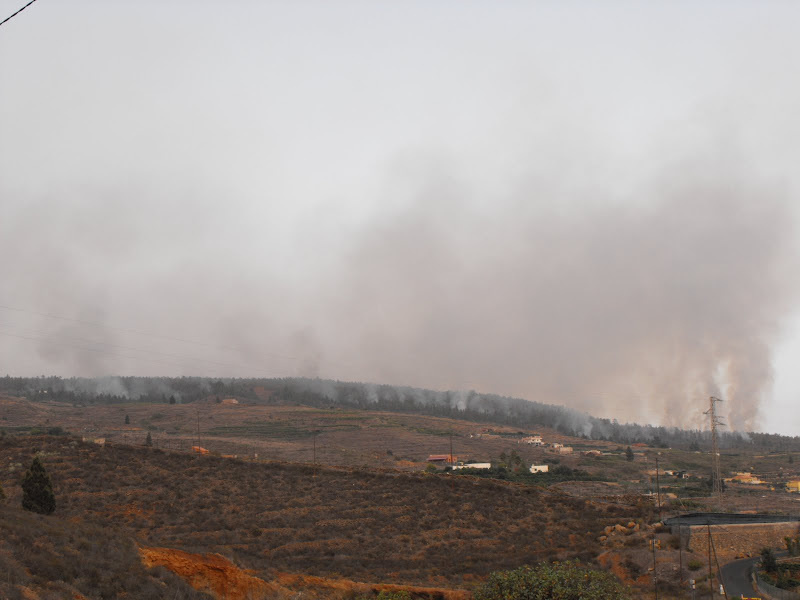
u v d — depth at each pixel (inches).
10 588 1550.2
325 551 3371.1
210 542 3316.9
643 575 3080.7
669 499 4690.0
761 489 6033.5
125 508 3782.0
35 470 3218.5
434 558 3358.8
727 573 2994.6
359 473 4788.4
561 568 2420.0
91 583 1834.4
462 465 7632.9
